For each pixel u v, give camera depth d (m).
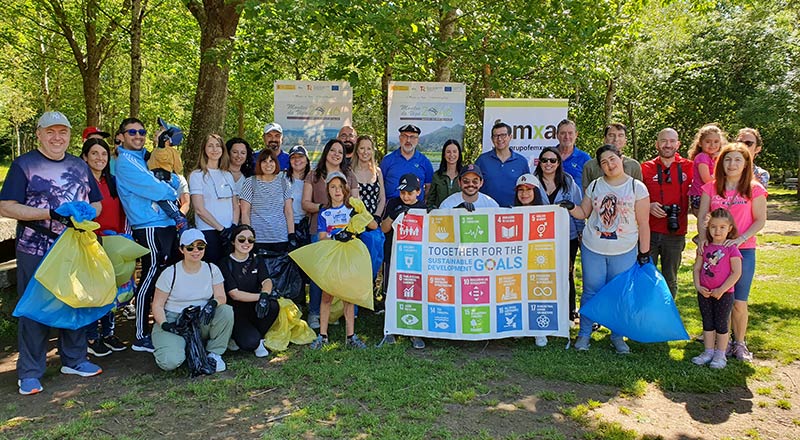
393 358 5.43
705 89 25.41
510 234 5.91
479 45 8.97
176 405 4.44
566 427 4.06
